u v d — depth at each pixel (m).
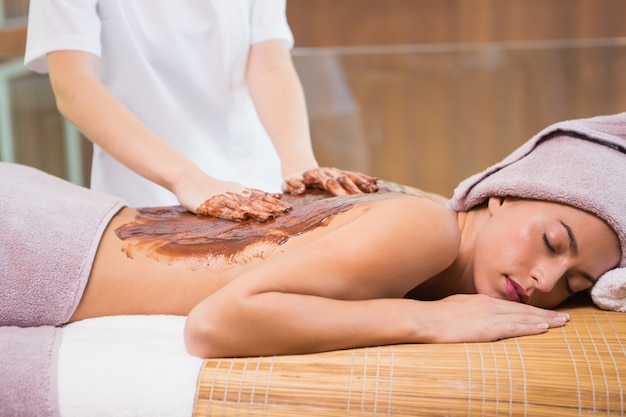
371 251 1.06
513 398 0.96
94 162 1.68
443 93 2.45
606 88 2.40
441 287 1.28
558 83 2.42
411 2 2.96
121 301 1.19
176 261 1.19
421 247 1.09
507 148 2.48
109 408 0.97
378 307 1.05
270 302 1.01
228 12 1.61
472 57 2.44
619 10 2.89
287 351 1.02
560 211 1.15
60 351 1.03
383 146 2.47
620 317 1.17
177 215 1.29
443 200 1.44
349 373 0.98
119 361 1.00
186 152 1.63
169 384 0.98
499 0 2.93
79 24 1.44
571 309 1.23
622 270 1.17
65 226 1.20
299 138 1.57
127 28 1.54
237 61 1.66
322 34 3.02
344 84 2.42
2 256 1.17
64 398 0.98
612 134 1.23
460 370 0.97
